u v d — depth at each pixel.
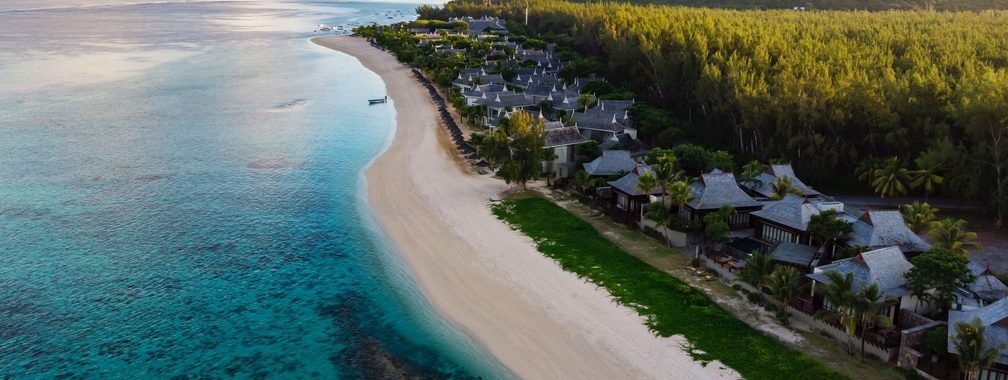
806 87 104.31
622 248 77.94
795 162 102.94
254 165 114.44
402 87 196.00
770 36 162.00
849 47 146.88
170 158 117.81
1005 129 83.50
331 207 93.69
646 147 116.44
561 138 110.56
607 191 93.56
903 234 69.81
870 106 99.25
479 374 54.94
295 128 142.75
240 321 63.12
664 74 148.75
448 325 62.28
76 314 63.53
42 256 76.06
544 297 66.19
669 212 80.62
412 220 88.06
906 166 95.88
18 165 111.69
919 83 101.19
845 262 61.25
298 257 77.25
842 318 55.00
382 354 57.97
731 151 118.50
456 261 75.19
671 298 64.75
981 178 87.06
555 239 80.00
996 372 48.62
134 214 90.12
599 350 56.94
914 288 58.06
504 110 143.25
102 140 129.38
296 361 56.91
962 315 53.28
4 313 63.22
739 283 66.81
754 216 79.69
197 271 73.25
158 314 63.91
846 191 99.44
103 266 73.88
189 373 54.91
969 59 129.62
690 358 54.88
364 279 71.69
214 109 160.62
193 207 93.25
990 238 82.06
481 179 105.12
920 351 52.84
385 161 116.00
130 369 55.19
